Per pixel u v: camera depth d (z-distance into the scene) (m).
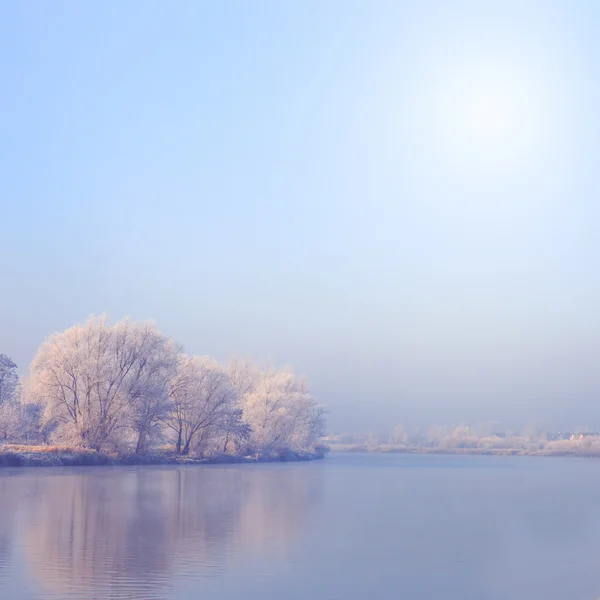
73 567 24.05
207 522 35.88
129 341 91.31
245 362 140.00
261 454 124.81
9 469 75.25
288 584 22.50
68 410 89.19
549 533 35.66
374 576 24.11
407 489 64.81
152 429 93.62
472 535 34.38
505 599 21.55
